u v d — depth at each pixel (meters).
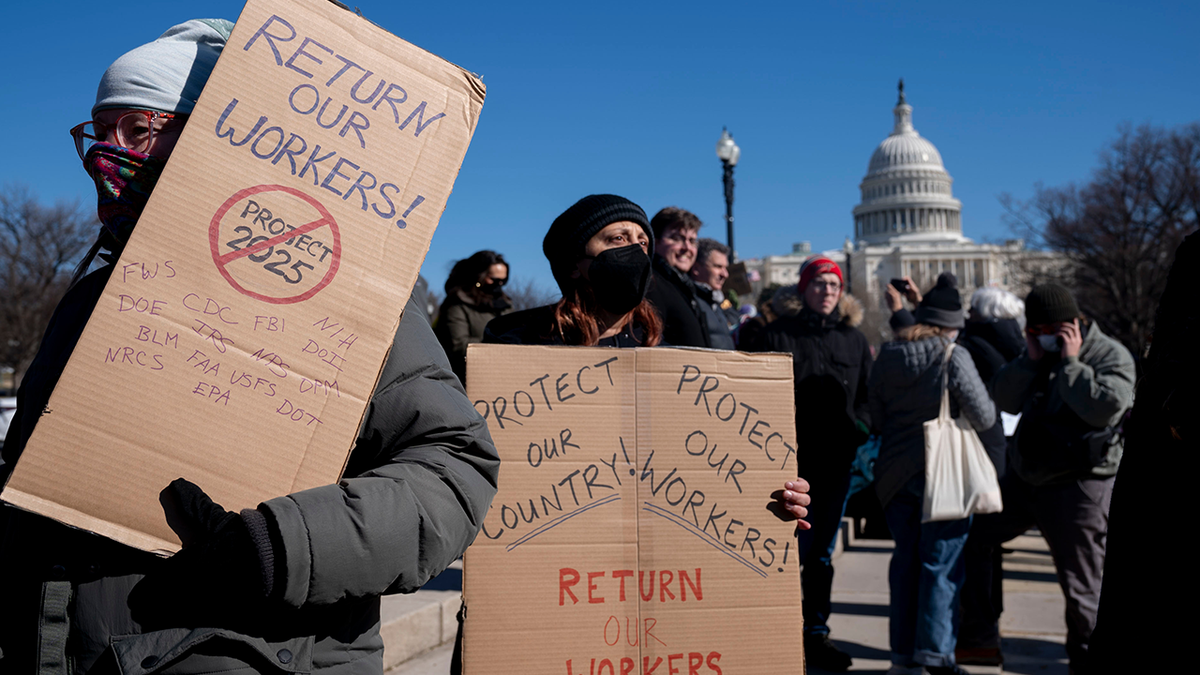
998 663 4.11
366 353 1.22
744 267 8.00
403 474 1.18
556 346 1.79
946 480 3.66
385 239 1.26
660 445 1.80
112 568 1.14
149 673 1.08
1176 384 1.38
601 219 2.24
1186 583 1.37
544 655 1.68
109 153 1.27
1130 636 1.44
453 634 4.16
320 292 1.21
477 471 1.29
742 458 1.83
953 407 3.77
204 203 1.18
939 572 3.71
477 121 1.38
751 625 1.77
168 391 1.12
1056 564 3.72
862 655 4.29
